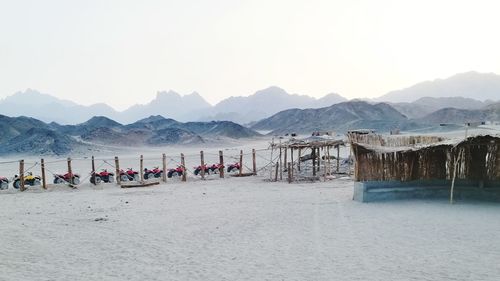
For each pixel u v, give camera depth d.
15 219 17.78
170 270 10.38
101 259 11.47
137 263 11.04
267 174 35.00
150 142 131.50
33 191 27.59
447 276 9.41
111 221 16.94
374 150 20.06
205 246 12.60
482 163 19.31
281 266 10.44
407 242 12.41
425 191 20.41
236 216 17.23
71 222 16.88
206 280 9.57
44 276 10.05
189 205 20.62
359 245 12.23
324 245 12.33
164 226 15.67
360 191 19.91
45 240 13.79
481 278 9.22
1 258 11.66
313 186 26.81
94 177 30.33
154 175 33.72
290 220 16.11
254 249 12.10
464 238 12.70
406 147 20.50
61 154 90.06
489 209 17.17
